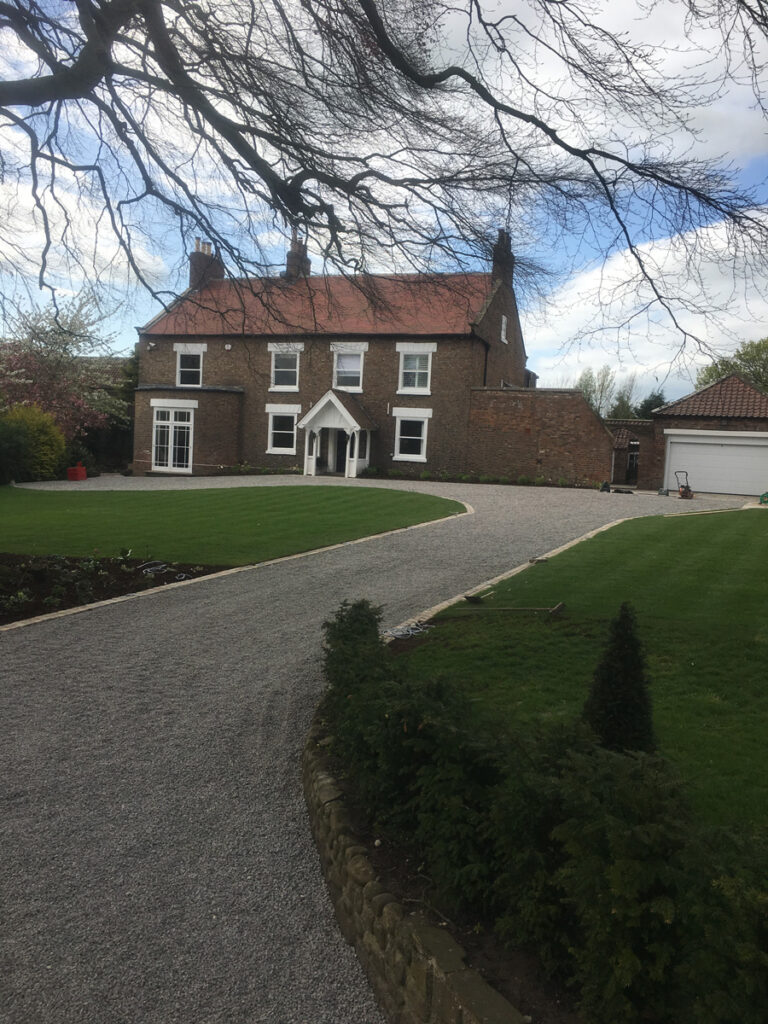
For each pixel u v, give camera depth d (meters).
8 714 5.54
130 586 9.80
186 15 7.25
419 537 13.78
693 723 4.77
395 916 2.85
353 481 26.22
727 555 11.24
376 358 28.70
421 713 3.39
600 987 2.15
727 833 2.17
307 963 3.05
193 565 11.00
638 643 3.81
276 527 14.60
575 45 6.08
